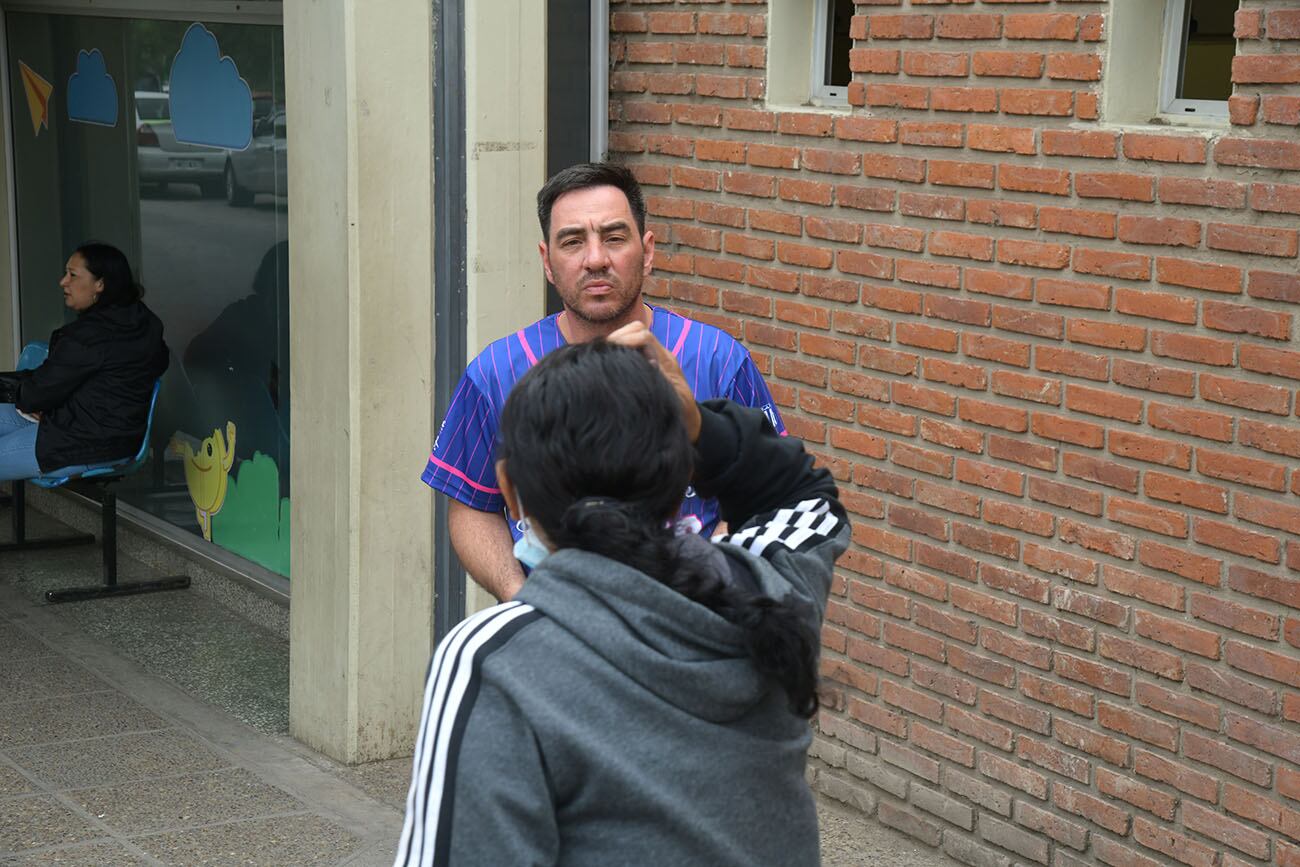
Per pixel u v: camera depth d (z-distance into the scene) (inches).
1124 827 155.6
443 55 187.8
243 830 176.4
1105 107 150.3
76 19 302.8
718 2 191.3
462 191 191.3
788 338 188.2
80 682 232.7
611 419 63.1
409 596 199.3
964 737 172.6
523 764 59.9
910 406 173.9
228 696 228.5
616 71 206.2
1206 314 142.6
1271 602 140.3
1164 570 149.3
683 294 202.1
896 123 170.7
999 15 158.1
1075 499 156.9
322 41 186.9
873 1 171.3
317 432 198.8
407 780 194.7
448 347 194.2
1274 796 141.7
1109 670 155.6
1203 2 154.0
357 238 186.2
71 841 171.5
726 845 62.3
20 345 345.7
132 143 289.7
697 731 62.2
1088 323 153.3
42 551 308.8
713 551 66.3
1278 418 138.0
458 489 113.7
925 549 174.6
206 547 283.3
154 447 298.7
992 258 162.2
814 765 193.9
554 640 61.5
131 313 269.9
